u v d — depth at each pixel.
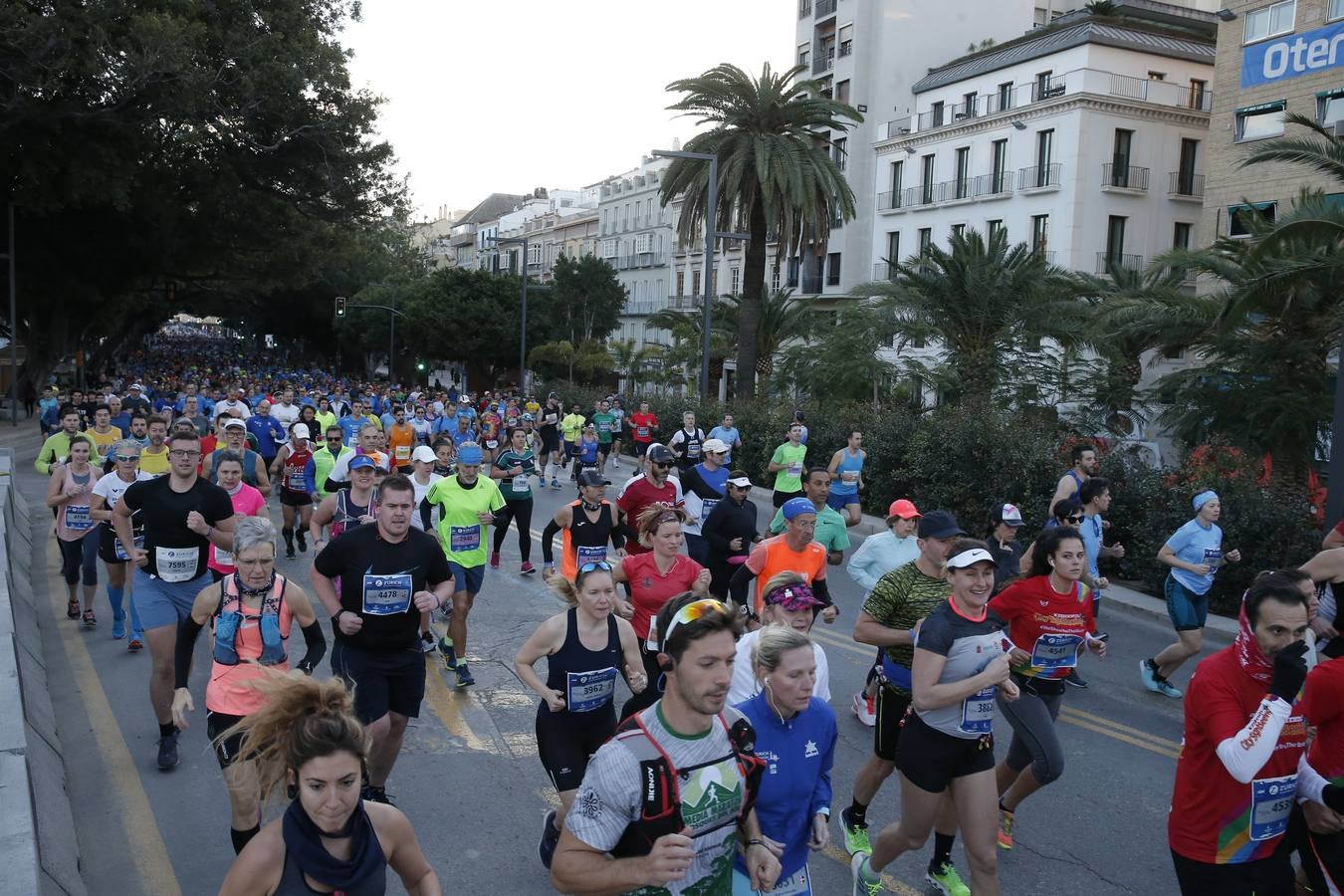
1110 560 13.62
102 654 8.82
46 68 24.61
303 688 2.83
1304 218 16.62
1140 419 21.94
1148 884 5.33
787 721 3.56
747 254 29.16
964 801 4.42
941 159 44.50
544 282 76.75
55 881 4.54
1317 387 17.45
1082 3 53.91
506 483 12.44
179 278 45.09
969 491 16.30
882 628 5.04
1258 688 3.68
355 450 12.49
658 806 2.87
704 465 10.38
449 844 5.55
